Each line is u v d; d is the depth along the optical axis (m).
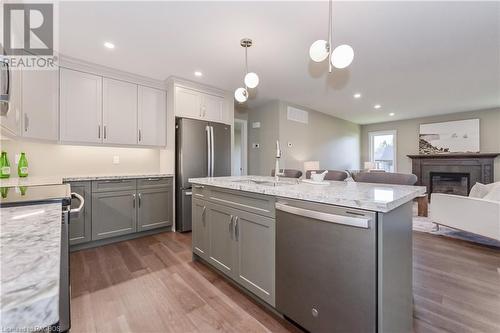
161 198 3.38
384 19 2.13
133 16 2.04
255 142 5.39
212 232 2.15
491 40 2.51
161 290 1.90
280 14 2.04
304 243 1.35
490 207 2.74
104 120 3.08
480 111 5.77
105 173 3.37
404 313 1.32
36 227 0.59
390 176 2.02
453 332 1.42
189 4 1.91
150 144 3.51
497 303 1.71
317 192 1.36
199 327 1.48
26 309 0.28
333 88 4.11
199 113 3.74
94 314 1.59
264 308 1.67
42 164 2.87
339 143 6.82
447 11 2.02
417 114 6.30
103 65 3.03
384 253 1.09
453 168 6.07
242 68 3.19
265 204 1.61
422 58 2.94
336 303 1.21
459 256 2.57
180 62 2.98
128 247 2.83
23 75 2.14
